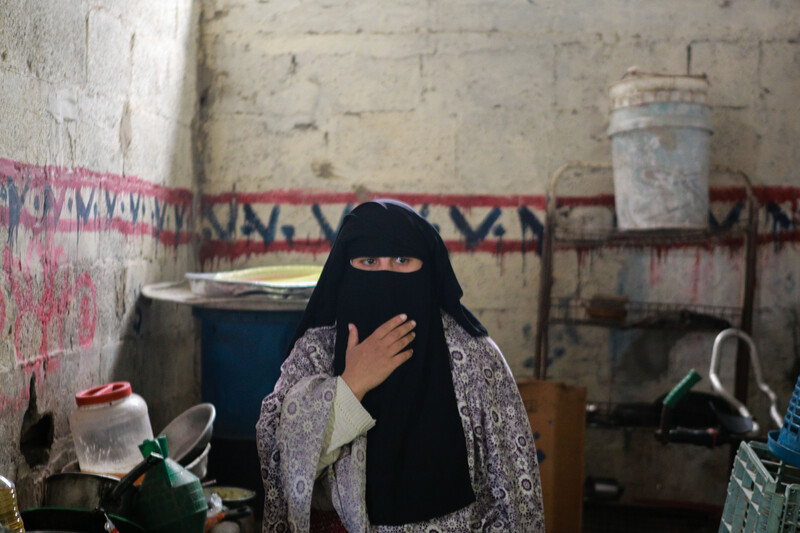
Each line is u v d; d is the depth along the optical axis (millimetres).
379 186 3633
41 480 2115
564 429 3049
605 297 3268
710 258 3465
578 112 3529
